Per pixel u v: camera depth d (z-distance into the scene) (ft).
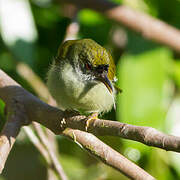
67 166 37.09
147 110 34.14
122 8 38.09
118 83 34.71
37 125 29.30
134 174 23.63
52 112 25.96
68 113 25.40
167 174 35.37
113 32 39.60
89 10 39.65
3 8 36.78
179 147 19.60
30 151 39.29
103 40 39.22
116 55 38.88
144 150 34.22
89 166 38.11
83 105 31.42
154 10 41.11
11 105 27.25
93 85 30.76
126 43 38.01
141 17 38.19
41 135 29.14
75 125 24.23
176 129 36.58
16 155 39.27
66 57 31.76
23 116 26.73
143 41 37.96
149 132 20.26
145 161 34.68
